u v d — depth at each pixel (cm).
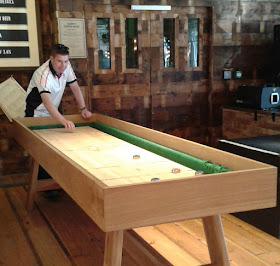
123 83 502
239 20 538
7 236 326
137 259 254
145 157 260
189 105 541
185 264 274
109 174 217
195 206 179
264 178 191
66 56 369
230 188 184
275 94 482
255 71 561
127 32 497
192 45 532
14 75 470
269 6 551
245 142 353
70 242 313
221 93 546
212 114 547
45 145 257
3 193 443
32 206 386
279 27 523
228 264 232
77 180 194
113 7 480
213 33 527
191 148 255
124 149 287
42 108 403
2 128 471
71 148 291
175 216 175
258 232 325
